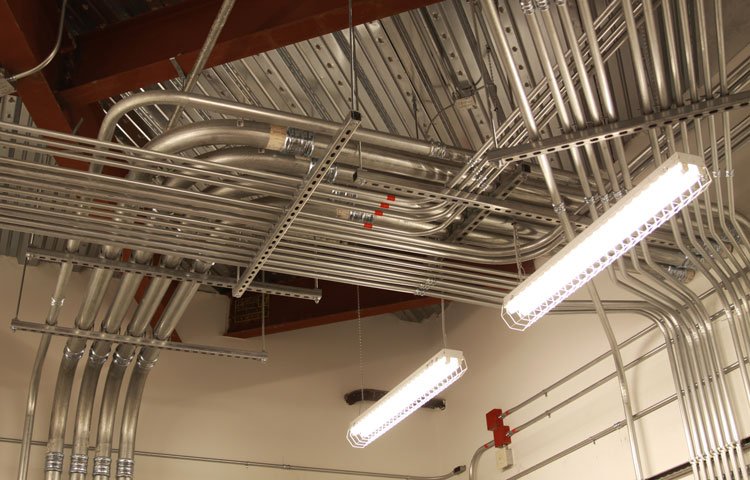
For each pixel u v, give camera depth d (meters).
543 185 4.57
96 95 4.23
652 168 4.93
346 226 4.46
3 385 5.76
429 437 7.05
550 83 3.55
